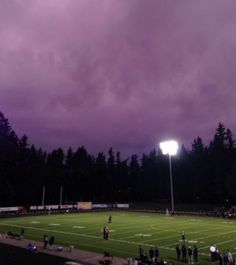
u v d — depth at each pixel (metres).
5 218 82.81
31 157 148.62
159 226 67.75
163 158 154.62
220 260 36.38
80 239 51.84
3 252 41.91
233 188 116.94
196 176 139.62
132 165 163.88
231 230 62.28
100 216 89.75
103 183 157.75
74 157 165.38
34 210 102.56
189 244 48.62
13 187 131.12
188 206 119.56
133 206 122.06
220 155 135.50
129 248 45.31
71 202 142.88
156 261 35.41
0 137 137.88
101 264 36.56
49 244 46.72
